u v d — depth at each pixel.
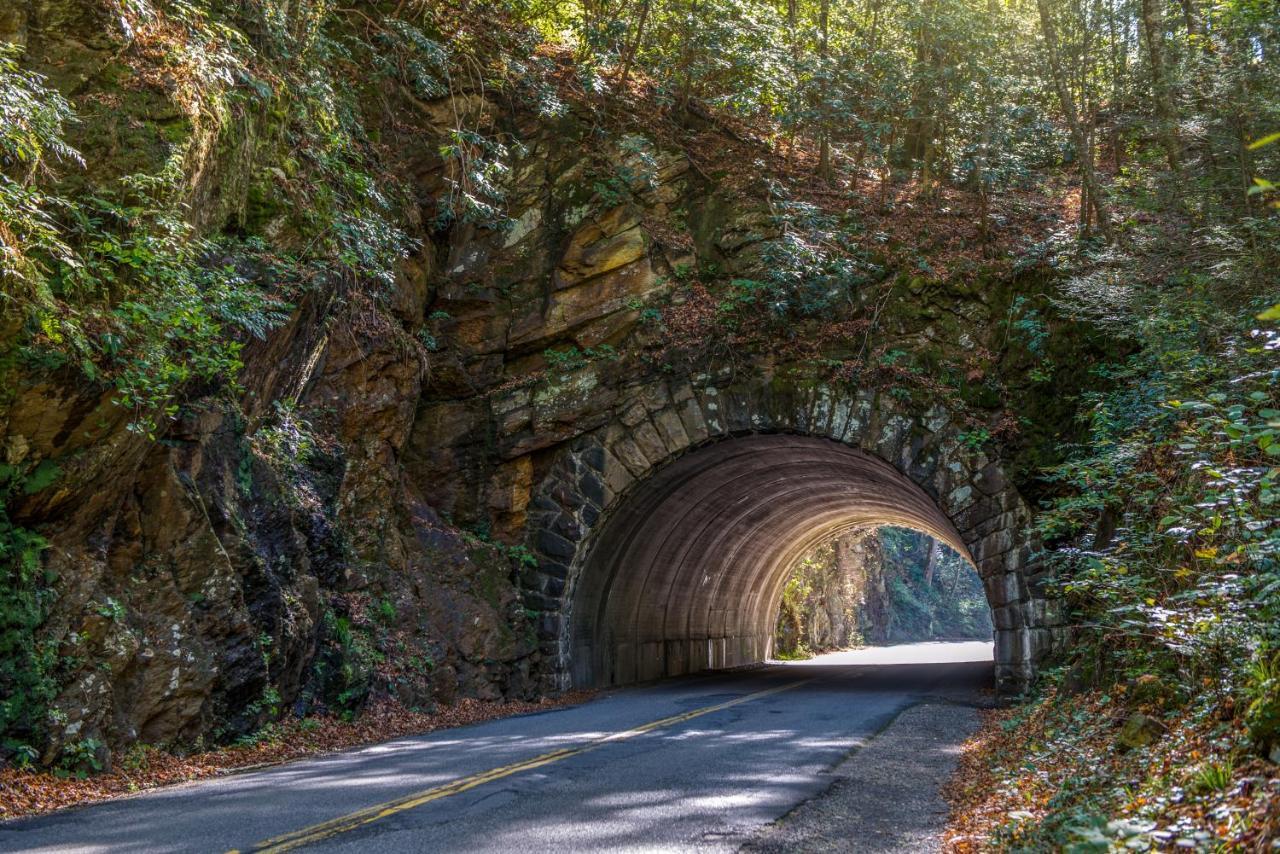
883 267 18.39
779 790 8.09
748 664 34.06
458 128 18.31
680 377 18.95
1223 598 6.88
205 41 10.92
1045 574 16.12
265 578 11.98
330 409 15.52
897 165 22.67
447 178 18.64
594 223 19.44
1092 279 13.95
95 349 9.21
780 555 33.78
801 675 24.59
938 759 9.98
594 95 20.23
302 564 13.29
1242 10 11.39
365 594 15.40
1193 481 9.05
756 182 19.53
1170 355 10.52
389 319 17.11
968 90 19.39
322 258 13.88
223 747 11.06
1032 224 18.62
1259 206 11.64
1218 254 11.61
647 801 7.57
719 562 28.19
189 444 11.21
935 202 19.64
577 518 19.08
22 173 8.69
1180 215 12.68
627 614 22.97
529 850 5.99
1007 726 11.62
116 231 9.59
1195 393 9.85
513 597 18.67
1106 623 9.70
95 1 9.73
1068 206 19.53
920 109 20.14
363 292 16.12
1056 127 22.02
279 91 13.07
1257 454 7.88
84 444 9.42
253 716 11.55
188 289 9.73
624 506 19.59
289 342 13.43
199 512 11.09
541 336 19.39
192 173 10.47
